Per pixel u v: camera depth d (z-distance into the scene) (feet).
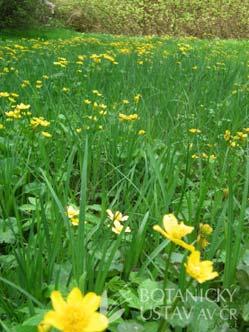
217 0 15.19
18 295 1.48
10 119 2.89
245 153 2.76
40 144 2.39
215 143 3.01
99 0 15.21
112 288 1.46
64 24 14.84
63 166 2.51
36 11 12.80
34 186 2.25
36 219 1.90
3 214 2.00
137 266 1.70
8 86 3.92
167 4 15.08
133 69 4.77
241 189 2.37
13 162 2.27
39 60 5.47
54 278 1.53
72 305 0.84
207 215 2.08
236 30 15.34
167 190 2.14
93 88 4.11
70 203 2.03
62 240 1.76
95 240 1.65
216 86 4.44
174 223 1.10
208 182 2.35
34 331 1.12
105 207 1.91
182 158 2.53
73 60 5.68
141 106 3.58
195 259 1.02
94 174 2.48
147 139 2.71
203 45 9.57
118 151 2.73
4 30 12.05
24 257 1.47
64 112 3.09
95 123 2.94
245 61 6.21
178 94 4.06
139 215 1.94
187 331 1.24
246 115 3.34
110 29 15.12
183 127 3.19
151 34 15.16
